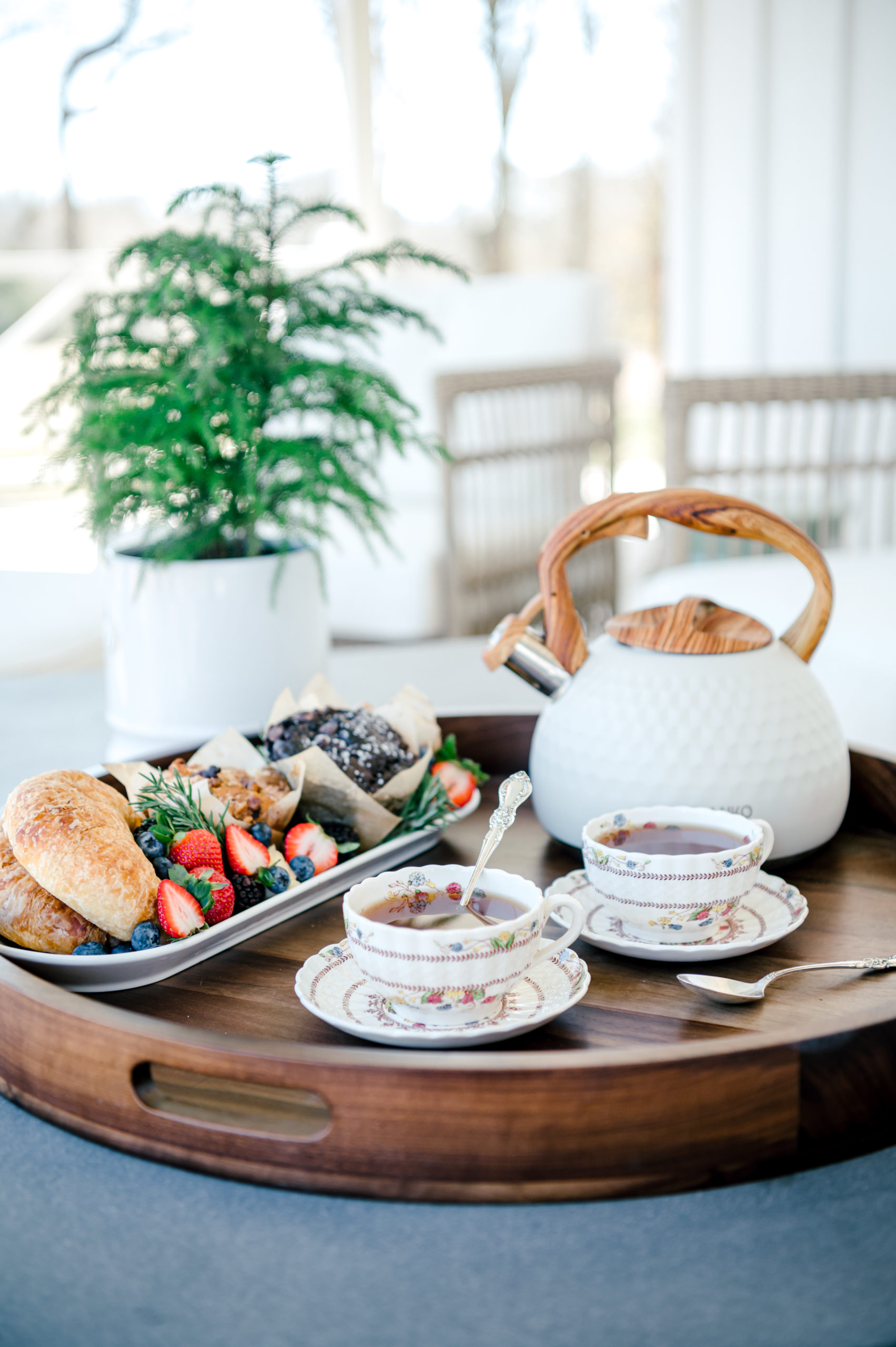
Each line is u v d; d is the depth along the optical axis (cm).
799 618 112
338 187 454
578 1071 80
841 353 372
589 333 323
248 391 130
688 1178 81
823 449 347
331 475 133
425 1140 81
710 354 405
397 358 331
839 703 185
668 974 96
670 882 95
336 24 441
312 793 108
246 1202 82
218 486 130
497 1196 81
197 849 98
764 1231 79
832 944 99
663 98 467
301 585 135
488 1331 75
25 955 93
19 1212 81
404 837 110
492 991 87
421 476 328
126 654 135
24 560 228
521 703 147
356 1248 79
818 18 355
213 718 134
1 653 195
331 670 160
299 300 133
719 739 104
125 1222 80
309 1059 81
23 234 443
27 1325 75
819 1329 74
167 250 128
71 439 133
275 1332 75
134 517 136
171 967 96
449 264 139
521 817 120
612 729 106
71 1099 86
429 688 153
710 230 395
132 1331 75
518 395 306
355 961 91
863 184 357
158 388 130
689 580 214
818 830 107
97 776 114
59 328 388
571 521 109
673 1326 75
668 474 230
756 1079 81
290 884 102
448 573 281
